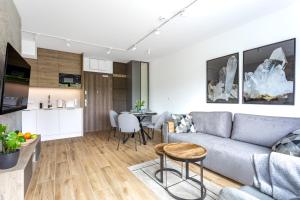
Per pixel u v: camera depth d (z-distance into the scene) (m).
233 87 3.11
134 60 5.71
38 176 2.34
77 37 3.59
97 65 5.52
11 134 1.60
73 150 3.50
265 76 2.62
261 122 2.47
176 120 3.44
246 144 2.46
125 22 2.90
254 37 2.80
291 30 2.35
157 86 5.49
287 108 2.39
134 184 2.15
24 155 1.76
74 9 2.48
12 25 2.25
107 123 5.70
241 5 2.37
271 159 1.15
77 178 2.29
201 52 3.83
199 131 3.36
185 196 1.88
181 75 4.46
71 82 4.79
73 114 4.67
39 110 4.18
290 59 2.34
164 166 2.64
